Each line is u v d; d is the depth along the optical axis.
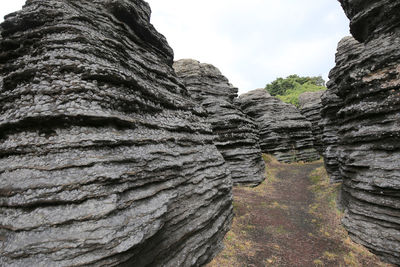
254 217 15.20
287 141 38.59
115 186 5.96
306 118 43.38
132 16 11.20
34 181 5.34
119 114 7.41
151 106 9.45
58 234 4.83
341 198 15.47
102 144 6.32
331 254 10.30
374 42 12.70
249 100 43.12
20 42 7.32
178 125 10.82
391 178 9.84
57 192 5.21
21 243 4.66
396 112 10.55
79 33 7.43
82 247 4.75
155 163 7.88
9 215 5.17
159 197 7.29
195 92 28.12
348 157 12.98
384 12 11.99
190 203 9.39
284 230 13.30
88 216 5.11
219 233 11.38
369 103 11.73
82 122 6.32
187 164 10.18
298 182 25.08
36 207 5.18
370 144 11.59
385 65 11.41
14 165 5.78
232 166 24.58
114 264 4.97
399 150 10.18
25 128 6.26
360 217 11.23
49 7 7.73
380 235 9.89
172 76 13.33
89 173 5.63
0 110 6.72
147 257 6.48
